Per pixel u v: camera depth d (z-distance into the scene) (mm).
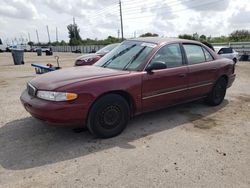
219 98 5613
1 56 28484
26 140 3664
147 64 4035
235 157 3199
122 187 2543
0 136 3795
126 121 3912
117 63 4328
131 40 4859
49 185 2572
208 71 5039
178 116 4828
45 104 3264
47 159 3111
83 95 3367
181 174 2789
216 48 16828
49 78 3729
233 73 5934
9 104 5617
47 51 35375
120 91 3746
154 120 4582
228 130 4121
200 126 4301
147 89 4020
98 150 3363
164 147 3465
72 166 2943
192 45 4934
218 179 2701
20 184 2588
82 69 4211
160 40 4551
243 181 2674
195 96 4953
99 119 3598
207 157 3186
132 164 2998
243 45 23453
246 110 5273
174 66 4434
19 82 8789
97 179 2680
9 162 3027
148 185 2580
